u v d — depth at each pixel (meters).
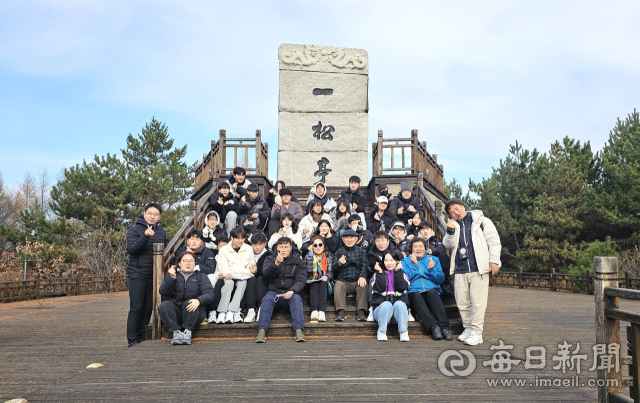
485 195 23.84
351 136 12.78
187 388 3.55
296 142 12.69
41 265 20.58
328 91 12.91
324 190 8.44
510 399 3.30
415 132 10.89
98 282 14.98
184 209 27.20
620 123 22.89
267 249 6.84
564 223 20.00
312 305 6.02
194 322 5.45
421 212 8.16
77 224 26.16
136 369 4.13
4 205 37.38
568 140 23.69
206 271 5.95
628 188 19.97
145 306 5.87
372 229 7.74
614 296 3.01
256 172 10.80
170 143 31.19
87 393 3.45
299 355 4.65
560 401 3.27
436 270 5.84
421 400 3.27
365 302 5.96
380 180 10.71
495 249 5.27
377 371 4.02
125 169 26.83
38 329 6.88
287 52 12.91
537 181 22.70
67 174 24.91
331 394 3.40
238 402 3.22
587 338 5.61
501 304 9.70
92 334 6.41
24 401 3.27
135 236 5.80
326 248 6.43
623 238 20.08
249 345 5.18
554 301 10.42
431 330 5.58
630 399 2.86
